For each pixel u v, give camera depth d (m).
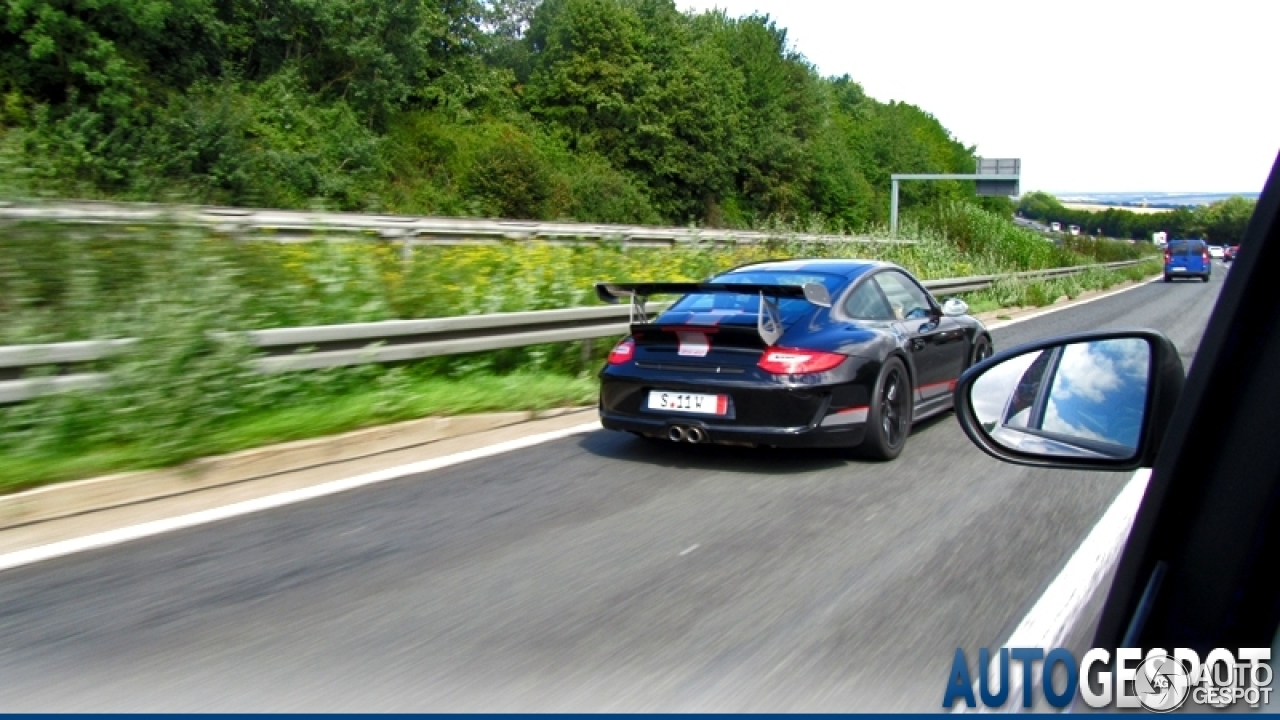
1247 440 1.52
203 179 34.81
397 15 50.00
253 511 5.45
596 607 3.99
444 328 8.46
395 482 6.18
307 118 44.00
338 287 9.23
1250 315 1.52
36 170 8.35
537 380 9.34
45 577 4.36
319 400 7.71
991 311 21.72
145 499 5.68
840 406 6.52
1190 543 1.58
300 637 3.68
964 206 32.12
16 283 6.88
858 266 7.79
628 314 10.72
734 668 3.39
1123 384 2.28
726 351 6.64
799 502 5.73
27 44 34.38
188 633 3.72
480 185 50.50
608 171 59.62
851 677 3.30
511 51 81.25
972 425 2.50
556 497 5.83
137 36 38.09
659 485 6.13
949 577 4.35
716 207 66.75
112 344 6.31
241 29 45.56
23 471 5.50
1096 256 48.28
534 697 3.17
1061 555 4.68
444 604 4.03
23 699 3.17
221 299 7.07
